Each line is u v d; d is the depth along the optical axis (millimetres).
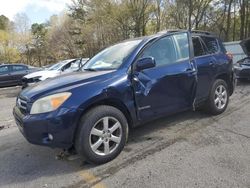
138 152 4672
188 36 5793
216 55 6320
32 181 4027
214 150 4582
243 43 12719
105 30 39188
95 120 4176
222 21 38875
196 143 4914
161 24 39812
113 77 4504
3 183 4039
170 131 5543
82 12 45344
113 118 4371
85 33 42250
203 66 5844
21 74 18812
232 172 3873
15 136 6055
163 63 5152
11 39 63812
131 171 4074
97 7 38594
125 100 4543
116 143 4441
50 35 56750
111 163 4348
